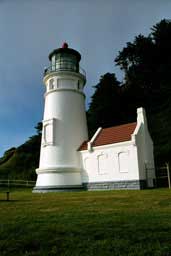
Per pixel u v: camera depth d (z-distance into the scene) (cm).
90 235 673
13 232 712
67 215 941
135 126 2673
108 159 2662
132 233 681
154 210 1018
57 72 3164
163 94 5066
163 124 4266
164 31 5912
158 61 5703
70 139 3012
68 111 3094
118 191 2072
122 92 5369
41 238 655
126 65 6366
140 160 2477
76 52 3325
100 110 5166
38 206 1226
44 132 3127
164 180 2759
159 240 625
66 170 2848
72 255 545
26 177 5166
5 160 6838
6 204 1322
